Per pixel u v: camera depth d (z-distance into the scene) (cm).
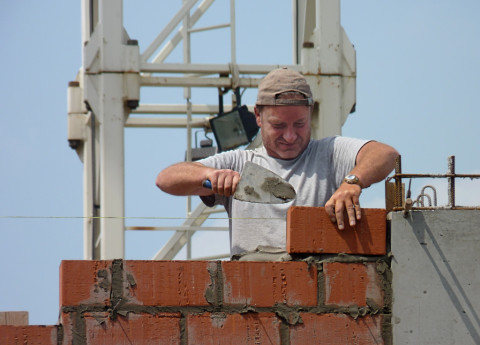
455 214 1862
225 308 1831
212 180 1983
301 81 2152
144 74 3934
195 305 1827
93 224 3875
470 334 1833
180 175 2045
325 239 1873
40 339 1778
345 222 1880
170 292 1823
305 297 1848
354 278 1861
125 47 3812
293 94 2131
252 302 1839
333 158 2123
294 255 1877
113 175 3747
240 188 1969
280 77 2150
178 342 1811
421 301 1844
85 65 3797
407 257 1855
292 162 2142
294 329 1836
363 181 1988
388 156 2042
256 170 1969
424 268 1852
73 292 1800
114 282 1812
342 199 1889
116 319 1802
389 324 1850
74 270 1806
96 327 1795
